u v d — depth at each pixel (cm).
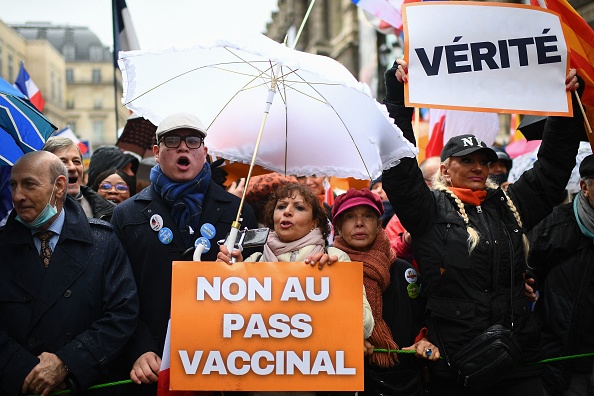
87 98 7244
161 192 364
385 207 580
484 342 341
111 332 326
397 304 375
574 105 379
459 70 357
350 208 373
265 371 316
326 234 357
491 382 341
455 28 359
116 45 695
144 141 654
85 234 338
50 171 330
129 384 357
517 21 362
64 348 318
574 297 402
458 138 383
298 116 384
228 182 514
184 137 360
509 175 621
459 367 346
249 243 332
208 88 375
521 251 365
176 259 358
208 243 361
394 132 332
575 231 408
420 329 384
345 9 3173
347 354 317
